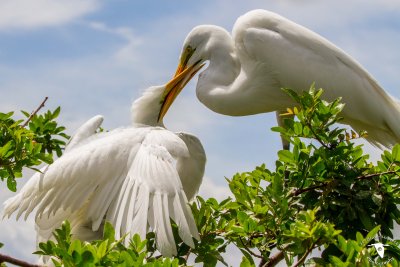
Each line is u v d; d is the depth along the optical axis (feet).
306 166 33.58
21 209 35.63
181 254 33.37
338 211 33.78
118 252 26.94
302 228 29.01
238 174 35.88
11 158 34.73
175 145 35.73
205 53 54.08
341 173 33.73
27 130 35.32
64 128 40.11
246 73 52.44
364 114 51.13
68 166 35.17
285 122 33.94
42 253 27.99
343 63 51.47
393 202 33.83
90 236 37.78
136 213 32.60
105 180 34.96
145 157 34.78
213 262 32.86
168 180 33.45
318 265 31.63
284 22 52.13
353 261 27.09
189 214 32.63
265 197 32.68
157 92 43.24
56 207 35.37
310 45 51.47
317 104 33.55
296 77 51.16
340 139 34.14
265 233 31.81
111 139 36.01
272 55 51.37
